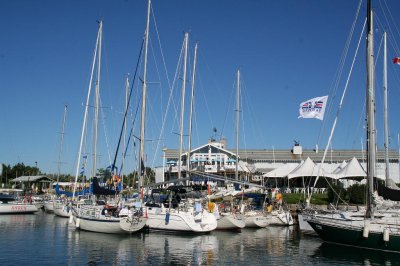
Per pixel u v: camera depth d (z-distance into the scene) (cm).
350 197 4047
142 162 3166
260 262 2084
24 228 3269
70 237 2752
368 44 2533
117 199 3503
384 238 2269
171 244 2541
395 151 6794
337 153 7712
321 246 2528
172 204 3062
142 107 3234
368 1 2544
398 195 2341
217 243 2617
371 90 2503
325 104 3409
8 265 1952
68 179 7538
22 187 7275
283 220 3569
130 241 2619
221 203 3688
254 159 7744
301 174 4438
